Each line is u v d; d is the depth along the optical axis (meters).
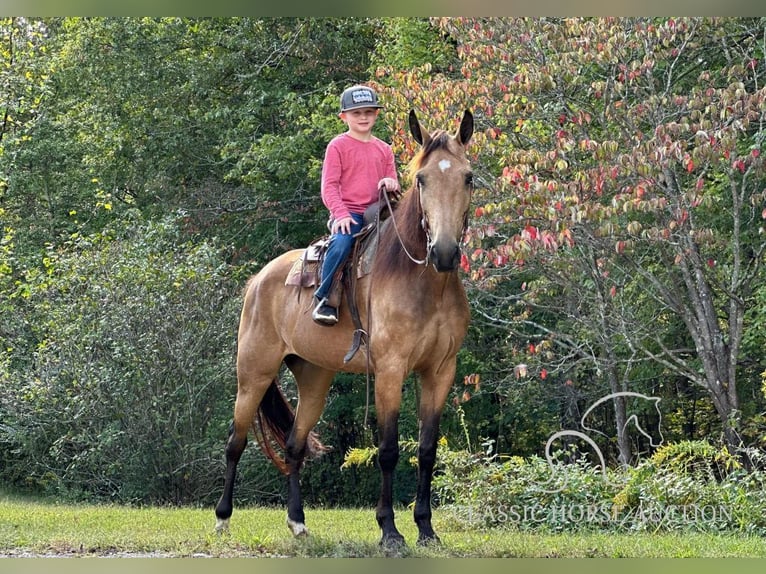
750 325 16.72
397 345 7.15
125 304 17.41
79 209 26.95
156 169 26.52
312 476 25.42
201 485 18.14
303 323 8.13
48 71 26.02
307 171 23.94
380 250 7.43
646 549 8.01
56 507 14.27
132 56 25.84
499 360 22.98
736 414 14.07
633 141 13.35
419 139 7.32
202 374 17.56
